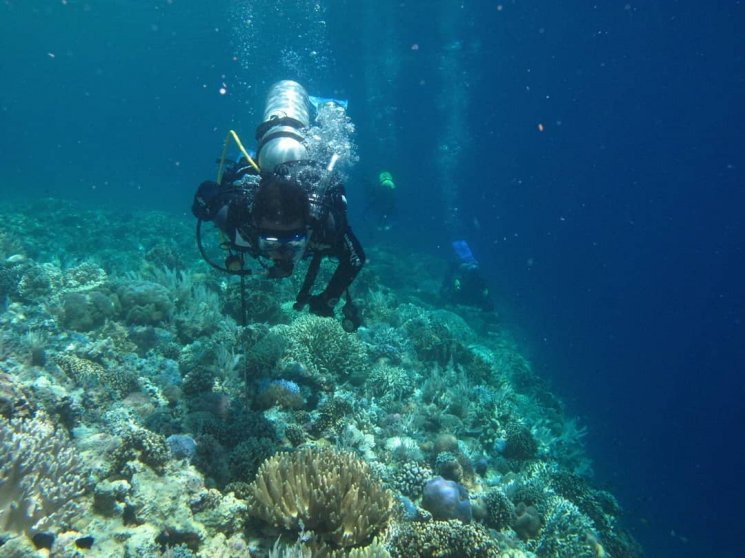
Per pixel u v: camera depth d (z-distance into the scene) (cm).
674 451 3198
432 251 3675
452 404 739
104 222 1939
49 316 639
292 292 952
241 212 334
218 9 3581
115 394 509
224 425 488
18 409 363
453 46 4272
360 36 4081
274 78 7700
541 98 7425
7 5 4328
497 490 548
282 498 372
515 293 3816
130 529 326
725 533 2561
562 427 1076
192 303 770
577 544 541
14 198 3547
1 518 277
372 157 7488
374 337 889
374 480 416
